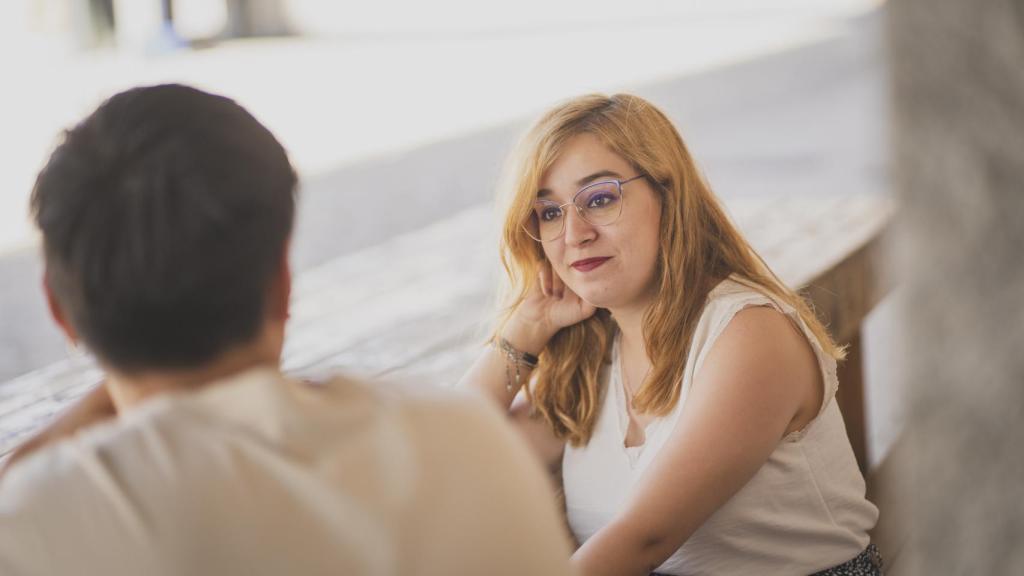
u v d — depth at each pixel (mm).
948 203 699
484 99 13867
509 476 921
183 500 820
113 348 903
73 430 1109
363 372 2955
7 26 20312
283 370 3008
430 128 11953
